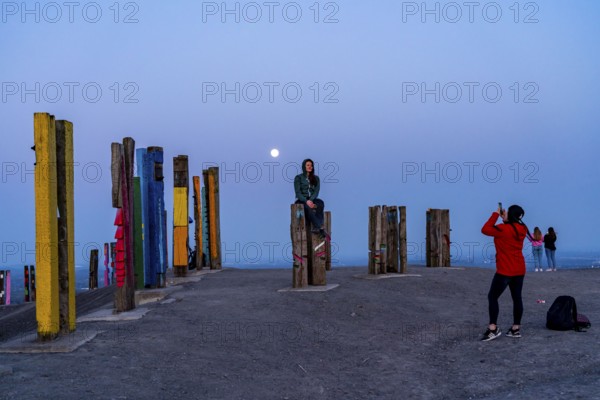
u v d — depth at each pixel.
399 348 9.23
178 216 17.25
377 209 16.61
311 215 13.89
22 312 18.47
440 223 21.03
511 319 11.43
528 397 6.35
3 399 5.71
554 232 23.00
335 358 8.54
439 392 7.06
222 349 8.38
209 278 16.97
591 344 8.41
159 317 10.48
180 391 6.48
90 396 5.95
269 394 6.72
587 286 17.09
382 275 16.36
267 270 20.12
